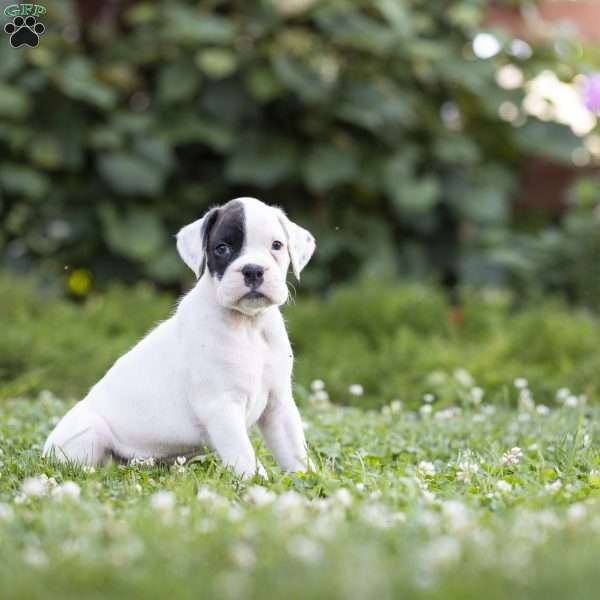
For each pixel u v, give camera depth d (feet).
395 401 33.27
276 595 12.44
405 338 39.47
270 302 20.33
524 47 53.26
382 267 48.73
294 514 15.85
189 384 21.12
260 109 50.24
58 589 12.82
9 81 48.01
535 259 48.83
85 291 49.32
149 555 14.03
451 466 21.71
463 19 51.06
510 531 15.28
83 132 48.75
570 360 38.91
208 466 21.88
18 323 40.93
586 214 49.78
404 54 49.75
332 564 13.41
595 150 54.90
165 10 50.34
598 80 49.75
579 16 57.41
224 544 14.56
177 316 21.93
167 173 49.32
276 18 49.96
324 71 49.16
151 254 47.80
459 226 51.85
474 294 46.14
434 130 51.65
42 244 48.83
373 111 49.08
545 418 28.58
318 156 49.06
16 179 47.24
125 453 22.31
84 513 16.47
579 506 17.16
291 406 21.81
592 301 47.55
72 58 48.75
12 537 15.46
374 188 49.39
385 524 15.81
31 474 21.09
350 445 24.85
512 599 12.36
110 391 22.52
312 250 21.85
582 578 12.89
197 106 49.96
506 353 39.58
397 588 12.62
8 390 33.14
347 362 37.60
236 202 21.21
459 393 32.04
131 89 50.62
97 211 49.16
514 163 55.52
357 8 51.78
